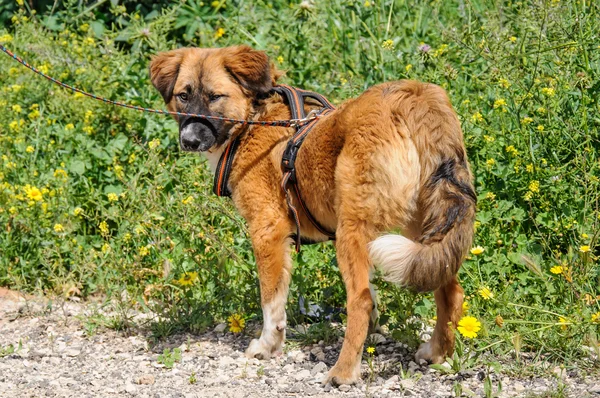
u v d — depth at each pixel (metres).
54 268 7.80
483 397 5.07
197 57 6.33
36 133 9.20
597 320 5.52
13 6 12.92
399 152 5.18
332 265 6.84
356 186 5.30
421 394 5.17
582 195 6.88
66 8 12.41
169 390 5.48
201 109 6.21
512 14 9.43
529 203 6.89
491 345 5.42
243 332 6.65
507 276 6.59
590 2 8.32
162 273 7.34
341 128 5.45
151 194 7.81
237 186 6.18
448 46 9.01
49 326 7.03
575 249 6.42
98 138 9.31
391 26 10.30
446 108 5.19
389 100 5.29
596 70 7.60
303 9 10.20
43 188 8.27
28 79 10.23
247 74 6.18
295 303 6.76
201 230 7.38
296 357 6.06
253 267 7.12
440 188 5.04
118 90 9.54
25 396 5.46
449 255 4.88
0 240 8.12
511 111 7.62
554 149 7.21
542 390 5.12
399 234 5.47
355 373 5.39
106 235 7.82
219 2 11.55
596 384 5.19
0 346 6.55
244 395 5.33
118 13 11.95
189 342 6.37
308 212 5.91
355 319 5.36
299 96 6.23
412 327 5.97
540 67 8.08
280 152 5.97
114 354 6.35
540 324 5.80
